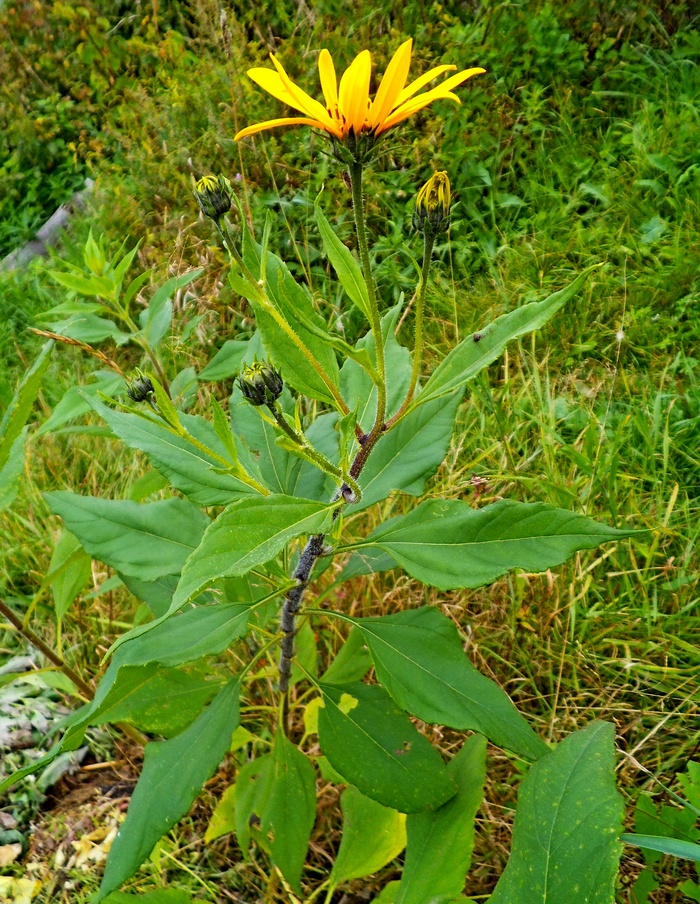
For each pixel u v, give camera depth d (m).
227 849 0.38
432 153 0.74
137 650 0.28
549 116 0.79
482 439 0.51
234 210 0.71
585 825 0.22
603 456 0.46
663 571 0.44
